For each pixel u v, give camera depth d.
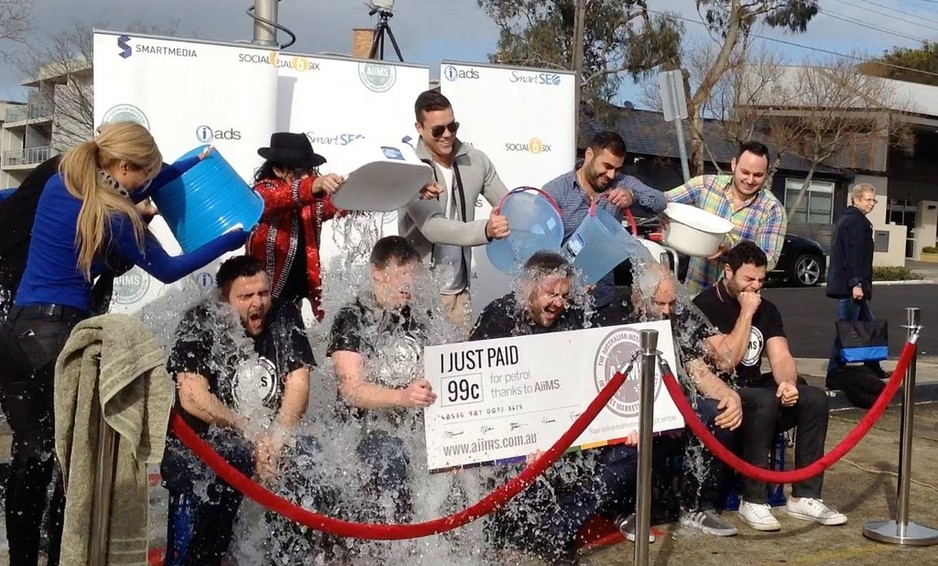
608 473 3.98
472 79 5.79
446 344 3.58
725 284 4.71
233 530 3.50
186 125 5.00
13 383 3.17
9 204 3.34
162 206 3.75
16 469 3.23
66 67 30.55
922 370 9.27
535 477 3.38
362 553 3.63
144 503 2.72
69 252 3.16
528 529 3.90
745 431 4.44
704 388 4.34
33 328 3.13
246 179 5.12
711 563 4.04
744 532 4.45
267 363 3.57
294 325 3.72
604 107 24.81
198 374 3.45
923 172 35.31
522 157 5.95
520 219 4.45
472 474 3.82
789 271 21.12
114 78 4.87
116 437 2.68
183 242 3.77
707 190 5.67
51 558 3.48
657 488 4.54
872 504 4.95
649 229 5.65
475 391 3.64
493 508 3.30
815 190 28.16
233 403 3.51
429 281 4.31
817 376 8.61
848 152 28.84
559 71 6.02
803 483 4.68
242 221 3.74
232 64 5.07
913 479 5.43
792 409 4.60
